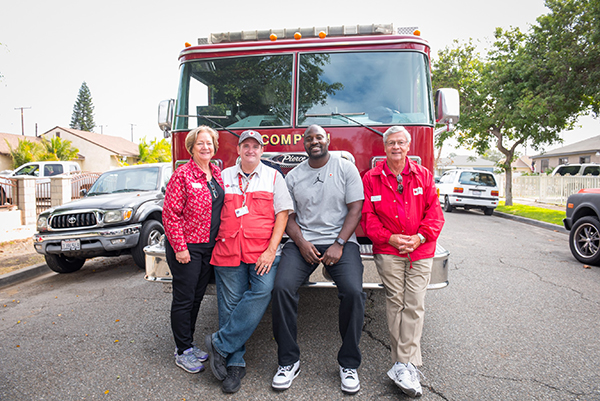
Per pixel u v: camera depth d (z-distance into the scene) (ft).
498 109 54.70
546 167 131.85
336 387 9.59
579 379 9.79
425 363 10.69
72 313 15.20
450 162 145.79
